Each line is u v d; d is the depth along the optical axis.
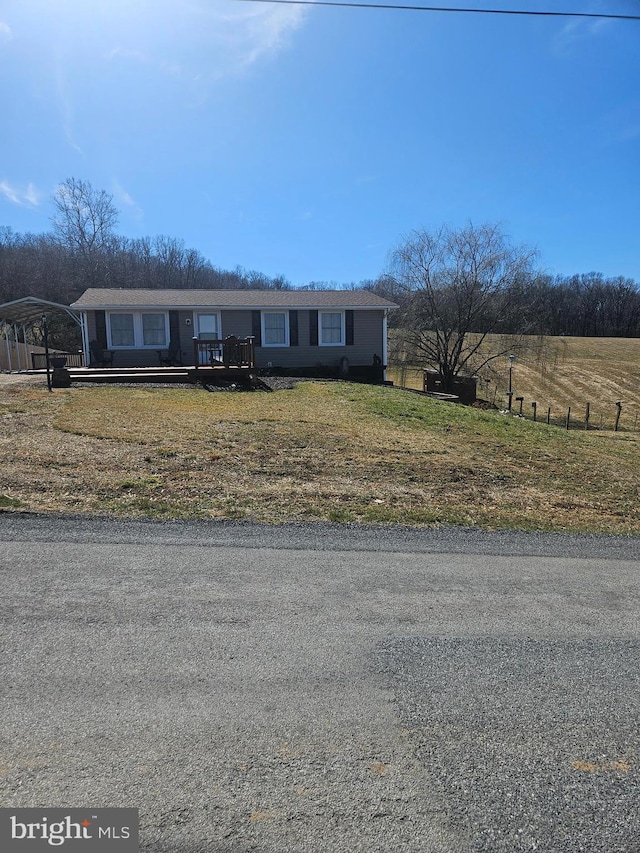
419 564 3.84
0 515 4.32
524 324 23.70
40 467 5.62
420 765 1.92
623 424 25.70
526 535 4.66
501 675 2.50
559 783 1.86
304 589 3.33
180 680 2.35
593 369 37.38
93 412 8.78
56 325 31.78
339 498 5.37
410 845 1.60
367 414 10.25
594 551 4.34
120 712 2.13
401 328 23.72
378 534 4.44
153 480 5.48
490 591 3.44
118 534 4.09
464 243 23.25
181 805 1.70
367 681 2.41
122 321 15.97
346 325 17.67
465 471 6.75
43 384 11.98
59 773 1.81
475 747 2.02
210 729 2.05
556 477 6.94
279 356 17.25
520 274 23.33
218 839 1.59
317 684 2.37
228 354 13.30
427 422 10.08
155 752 1.92
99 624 2.80
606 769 1.93
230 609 3.03
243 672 2.43
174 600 3.11
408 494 5.67
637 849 1.62
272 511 4.85
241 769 1.86
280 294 18.52
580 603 3.32
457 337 23.59
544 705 2.29
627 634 2.94
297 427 8.52
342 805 1.73
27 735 1.98
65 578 3.33
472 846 1.61
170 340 16.31
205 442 7.17
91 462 5.94
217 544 4.01
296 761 1.91
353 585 3.43
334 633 2.82
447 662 2.59
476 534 4.60
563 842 1.64
